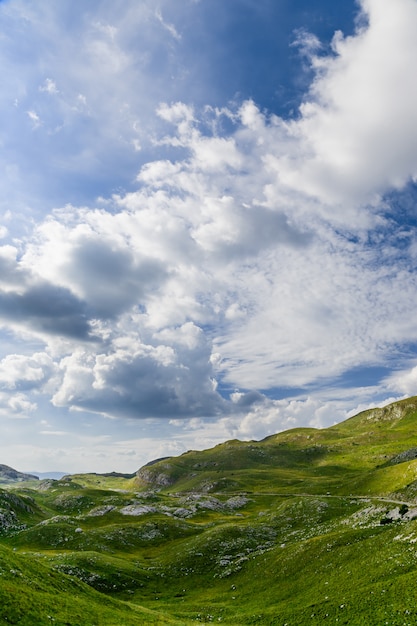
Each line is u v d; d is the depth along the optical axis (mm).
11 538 135875
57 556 107688
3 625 42125
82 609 55625
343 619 55500
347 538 89250
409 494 124250
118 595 91875
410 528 76750
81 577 94938
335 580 71562
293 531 123125
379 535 82125
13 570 57969
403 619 49125
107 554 119312
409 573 59500
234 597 83875
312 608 63375
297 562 88312
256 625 65500
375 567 68000
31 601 49906
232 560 106938
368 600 57500
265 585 84625
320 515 132125
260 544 116375
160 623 62875
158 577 103562
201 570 104188
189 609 81562
